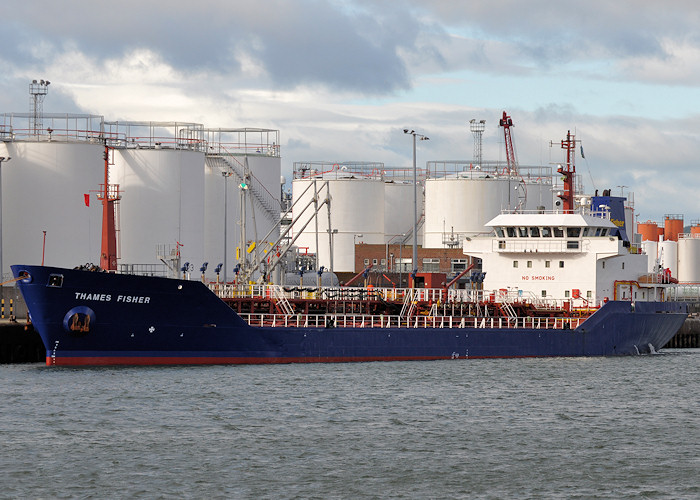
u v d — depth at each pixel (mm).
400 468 135250
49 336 191250
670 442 151625
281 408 167125
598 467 137625
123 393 174375
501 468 136250
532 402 179375
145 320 194875
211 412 163125
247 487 126500
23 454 138125
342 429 154750
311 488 126625
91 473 130625
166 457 137875
